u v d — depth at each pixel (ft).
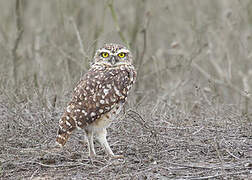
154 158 43.42
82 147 47.85
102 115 43.80
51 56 77.56
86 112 43.11
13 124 50.55
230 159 42.80
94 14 98.02
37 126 50.44
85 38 76.28
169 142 47.52
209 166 40.47
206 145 46.16
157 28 98.68
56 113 54.65
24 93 58.49
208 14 95.14
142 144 46.26
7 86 58.80
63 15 83.41
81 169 41.19
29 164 42.39
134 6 98.32
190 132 50.42
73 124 42.78
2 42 80.53
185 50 88.28
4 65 73.26
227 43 86.48
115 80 44.80
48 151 44.78
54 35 85.56
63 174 39.86
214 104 59.16
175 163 41.47
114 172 40.06
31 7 110.32
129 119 50.93
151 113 54.85
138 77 71.41
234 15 86.69
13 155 43.78
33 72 70.64
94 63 47.62
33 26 102.47
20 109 52.42
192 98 64.75
